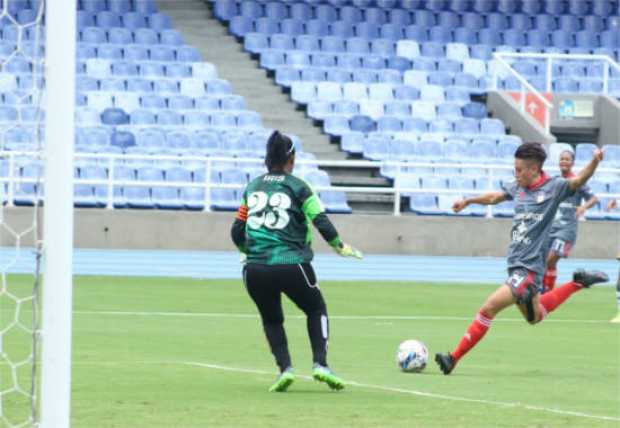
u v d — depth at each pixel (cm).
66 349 1686
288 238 2362
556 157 7875
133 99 7912
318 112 8162
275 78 8519
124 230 6719
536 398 2367
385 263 6525
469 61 9006
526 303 2750
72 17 1719
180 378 2559
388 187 7638
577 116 8556
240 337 3403
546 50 9394
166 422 2017
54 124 1698
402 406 2225
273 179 2383
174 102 7956
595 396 2414
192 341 3278
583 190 4488
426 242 6994
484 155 7925
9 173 6544
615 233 7112
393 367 2841
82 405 2173
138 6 9019
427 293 5134
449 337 3553
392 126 8119
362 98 8406
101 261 6084
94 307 4197
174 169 7250
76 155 6412
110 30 8581
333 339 3441
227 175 7275
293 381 2381
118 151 7369
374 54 8956
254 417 2078
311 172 7256
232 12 9219
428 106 8369
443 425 2030
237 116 7894
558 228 4512
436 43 9194
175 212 6750
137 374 2605
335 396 2341
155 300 4500
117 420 2027
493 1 9812
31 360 1770
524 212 2742
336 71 8569
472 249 7025
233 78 8519
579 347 3350
